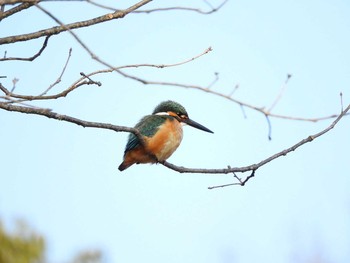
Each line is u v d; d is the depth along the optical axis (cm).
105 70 1009
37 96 988
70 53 1006
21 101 968
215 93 953
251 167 1282
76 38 815
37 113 1018
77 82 1003
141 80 865
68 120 1047
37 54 1046
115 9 844
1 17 1033
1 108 995
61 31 1055
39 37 1045
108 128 1103
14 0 921
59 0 820
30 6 1046
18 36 1040
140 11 911
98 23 1074
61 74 1005
